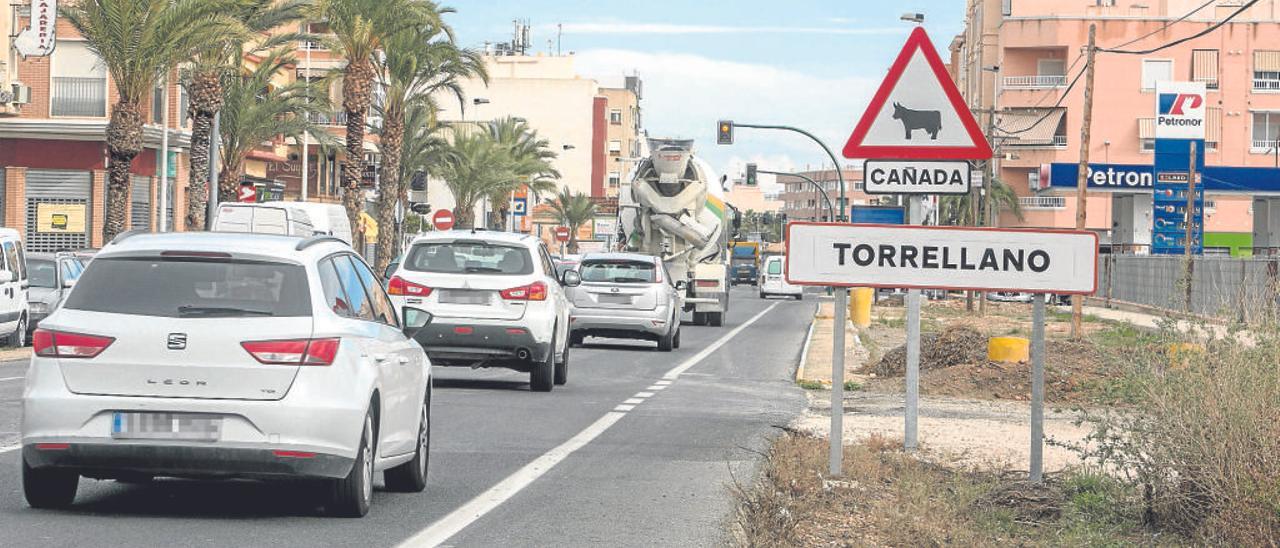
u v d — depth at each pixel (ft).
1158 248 221.66
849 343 121.70
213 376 31.71
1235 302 34.01
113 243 33.37
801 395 74.33
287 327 32.07
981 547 32.12
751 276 419.95
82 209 186.39
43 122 182.50
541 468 43.80
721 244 155.12
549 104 531.91
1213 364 32.78
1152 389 34.19
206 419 31.73
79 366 31.81
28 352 99.30
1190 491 33.65
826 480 40.70
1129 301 233.14
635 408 64.03
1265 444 30.78
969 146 40.27
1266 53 315.17
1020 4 324.39
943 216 324.80
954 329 89.56
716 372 89.10
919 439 53.11
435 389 70.03
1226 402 31.55
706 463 46.01
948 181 40.42
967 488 38.14
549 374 70.79
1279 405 30.99
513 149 336.29
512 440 50.80
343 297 34.14
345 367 32.48
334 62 279.69
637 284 106.32
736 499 36.78
